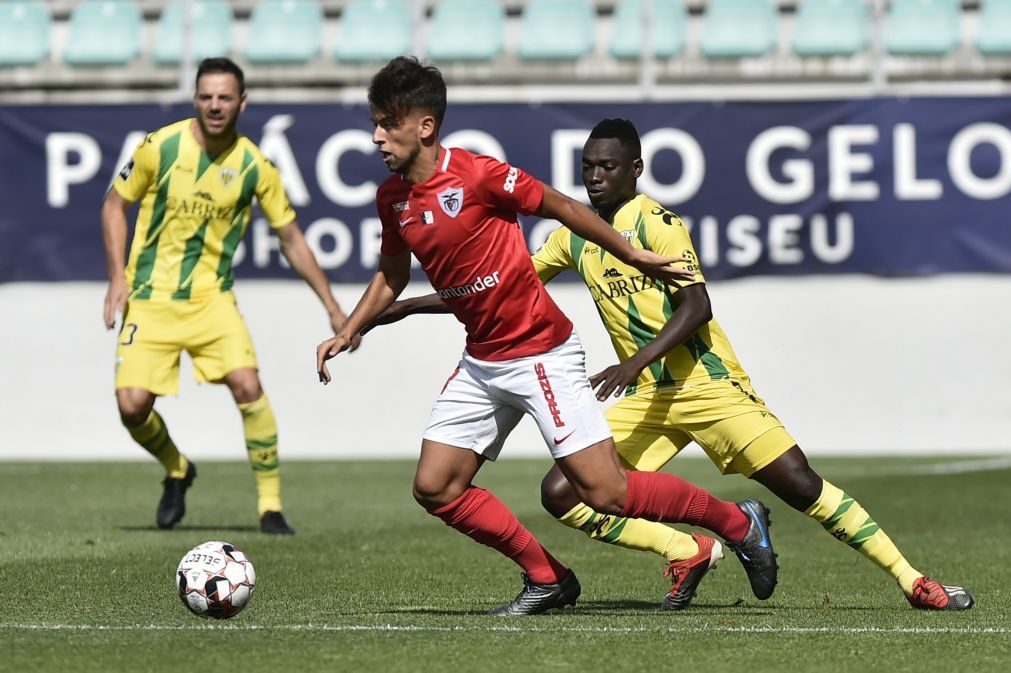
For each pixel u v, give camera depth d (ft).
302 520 100.68
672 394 60.23
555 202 52.21
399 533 91.97
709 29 164.45
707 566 60.08
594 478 53.52
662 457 61.67
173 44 165.58
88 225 153.58
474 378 54.39
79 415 155.84
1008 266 150.51
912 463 141.49
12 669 44.21
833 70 157.99
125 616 56.08
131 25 165.89
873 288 151.64
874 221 151.12
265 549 82.58
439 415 55.16
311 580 69.15
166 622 54.39
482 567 74.69
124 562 74.59
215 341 89.35
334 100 153.58
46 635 50.52
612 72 159.12
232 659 45.93
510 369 53.26
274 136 151.53
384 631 51.78
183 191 86.94
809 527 97.30
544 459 153.89
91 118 152.76
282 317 153.79
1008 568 75.05
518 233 53.11
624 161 60.75
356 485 127.54
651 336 60.39
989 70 158.81
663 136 151.43
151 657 46.19
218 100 84.89
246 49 164.86
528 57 163.73
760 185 151.23
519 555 57.00
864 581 70.54
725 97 151.94
